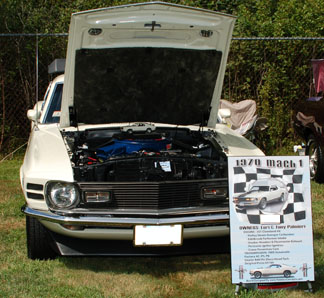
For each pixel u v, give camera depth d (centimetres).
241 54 963
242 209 376
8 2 923
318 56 970
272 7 1033
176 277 421
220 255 478
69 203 408
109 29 435
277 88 962
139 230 403
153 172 429
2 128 934
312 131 775
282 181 380
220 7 1069
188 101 512
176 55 467
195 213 410
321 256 451
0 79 930
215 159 481
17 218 576
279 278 375
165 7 422
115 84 485
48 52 956
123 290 391
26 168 448
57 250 426
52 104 591
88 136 520
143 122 546
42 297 375
